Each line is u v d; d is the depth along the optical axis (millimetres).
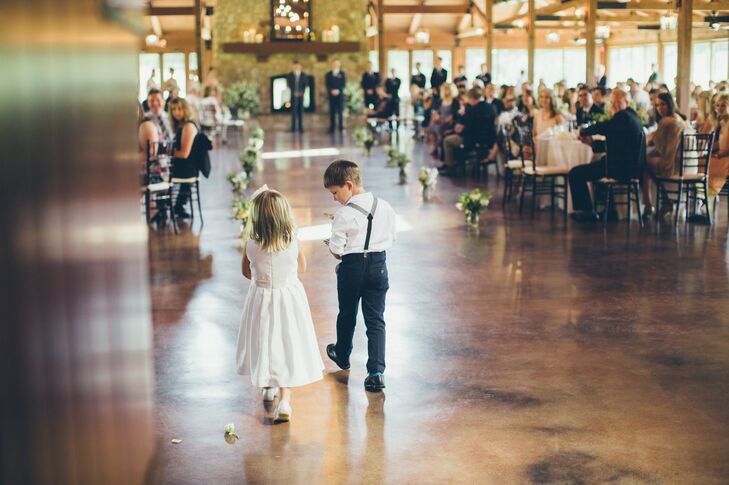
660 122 9570
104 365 1754
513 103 14219
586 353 5234
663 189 9688
